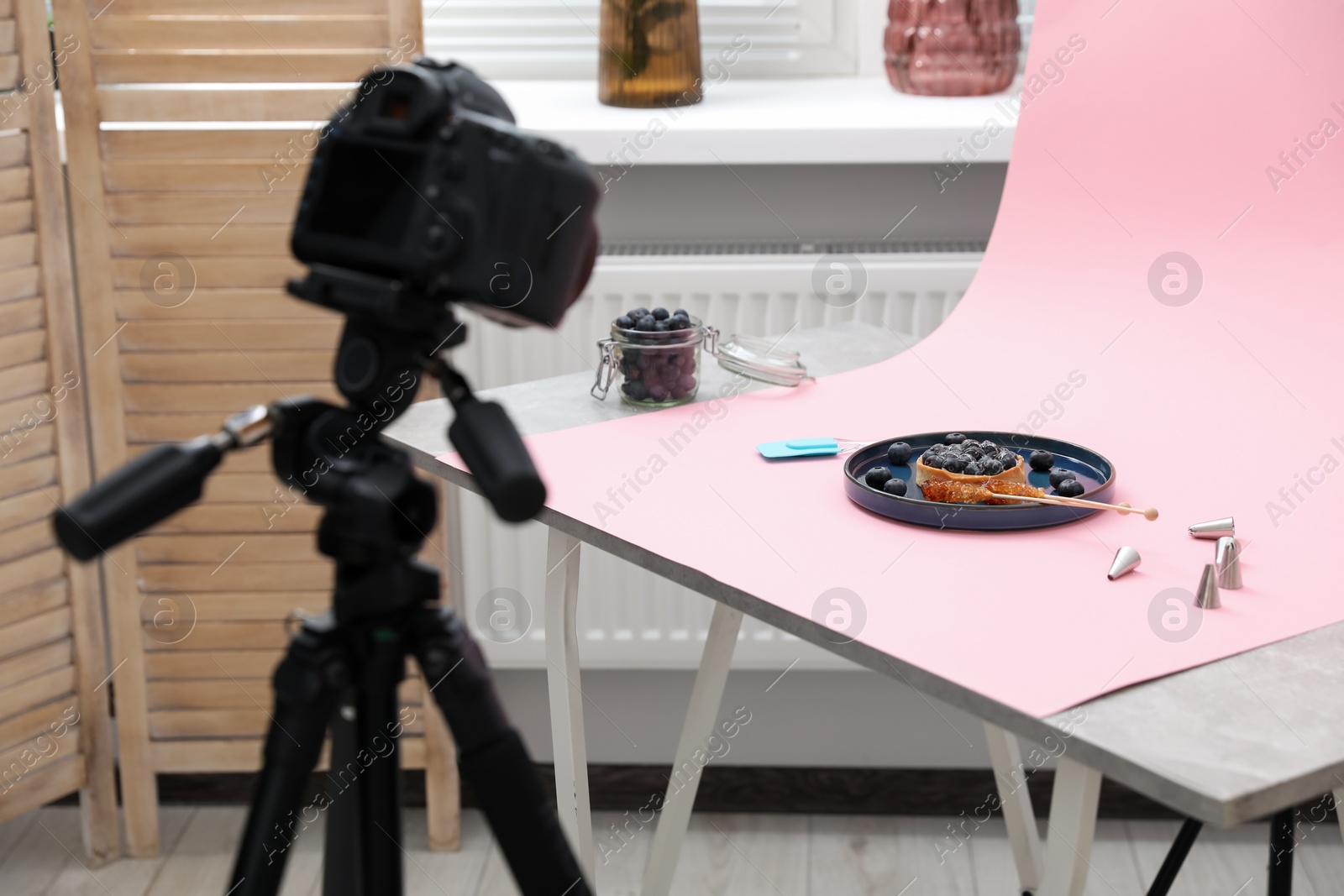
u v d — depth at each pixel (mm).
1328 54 1495
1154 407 1404
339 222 724
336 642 737
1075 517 1156
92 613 1933
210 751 1987
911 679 895
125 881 1971
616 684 2143
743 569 1057
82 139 1779
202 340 1848
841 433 1394
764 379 1535
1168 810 2078
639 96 2012
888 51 2080
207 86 1771
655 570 1100
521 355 1953
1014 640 928
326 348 1849
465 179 703
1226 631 937
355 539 708
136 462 669
